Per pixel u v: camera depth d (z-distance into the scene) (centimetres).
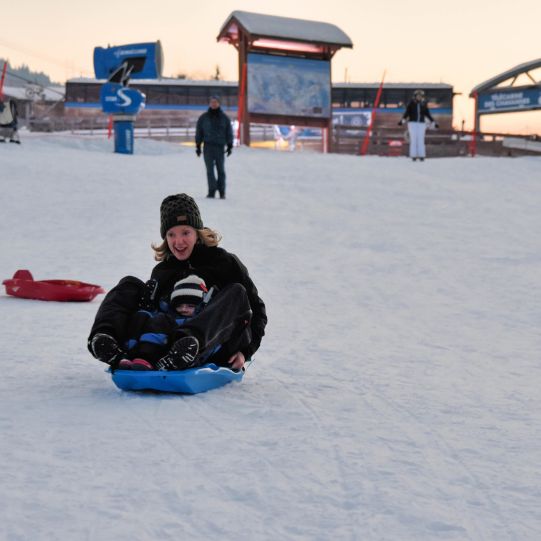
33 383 444
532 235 1438
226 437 353
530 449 350
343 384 477
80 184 1923
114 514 261
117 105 3195
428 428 382
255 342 459
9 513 259
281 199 1830
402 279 984
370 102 5862
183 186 1991
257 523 258
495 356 585
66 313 706
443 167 2930
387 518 265
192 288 431
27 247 1120
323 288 904
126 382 416
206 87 5838
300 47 3675
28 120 5619
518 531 257
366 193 2069
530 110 4362
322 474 308
